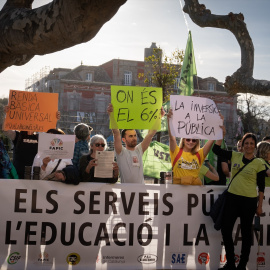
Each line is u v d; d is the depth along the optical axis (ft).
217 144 18.78
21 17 14.66
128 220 17.99
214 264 18.78
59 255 17.46
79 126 20.54
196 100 18.39
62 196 17.52
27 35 14.53
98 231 17.75
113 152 16.98
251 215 17.98
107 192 17.84
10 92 18.15
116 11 12.85
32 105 18.29
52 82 227.61
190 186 18.62
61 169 17.89
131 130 18.67
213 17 14.12
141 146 18.88
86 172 17.21
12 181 17.22
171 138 18.31
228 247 17.93
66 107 225.35
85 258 17.63
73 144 16.85
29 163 21.11
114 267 17.83
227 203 18.07
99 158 16.93
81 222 17.63
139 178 18.65
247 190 17.90
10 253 17.15
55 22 13.69
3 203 17.15
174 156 18.66
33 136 21.42
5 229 17.15
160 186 18.34
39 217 17.35
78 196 17.62
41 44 14.70
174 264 18.38
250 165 18.06
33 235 17.31
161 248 18.26
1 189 17.17
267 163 20.06
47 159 16.76
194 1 14.55
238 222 19.22
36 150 21.33
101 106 229.86
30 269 17.22
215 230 18.81
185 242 18.51
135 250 18.02
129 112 17.72
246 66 13.14
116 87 17.67
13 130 19.70
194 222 18.63
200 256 18.66
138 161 18.66
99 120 223.92
